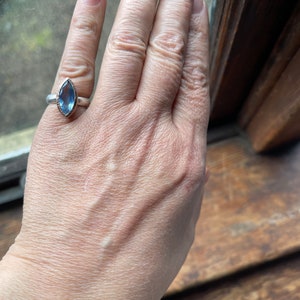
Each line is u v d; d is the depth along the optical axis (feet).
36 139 0.52
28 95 0.78
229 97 0.72
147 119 0.51
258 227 0.76
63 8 0.62
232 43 0.56
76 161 0.50
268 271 0.74
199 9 0.53
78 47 0.52
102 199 0.49
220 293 0.73
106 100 0.50
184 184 0.51
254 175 0.81
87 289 0.47
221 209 0.78
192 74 0.53
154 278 0.50
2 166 0.78
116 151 0.50
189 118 0.53
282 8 0.51
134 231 0.49
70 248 0.48
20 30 0.66
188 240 0.57
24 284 0.46
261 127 0.75
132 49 0.50
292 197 0.79
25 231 0.49
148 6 0.50
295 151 0.83
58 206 0.49
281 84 0.62
